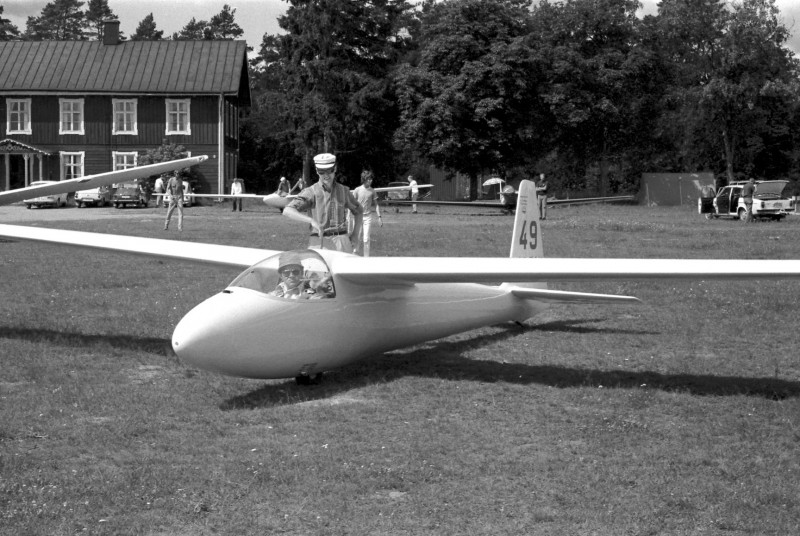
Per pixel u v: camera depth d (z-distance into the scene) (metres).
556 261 9.43
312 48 62.62
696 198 59.75
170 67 60.50
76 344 11.09
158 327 12.24
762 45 56.12
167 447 7.13
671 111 61.31
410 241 24.73
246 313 8.41
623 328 12.36
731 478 6.50
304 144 63.47
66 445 7.18
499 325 12.61
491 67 54.44
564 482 6.41
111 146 59.75
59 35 129.12
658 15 62.78
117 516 5.78
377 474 6.52
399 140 57.41
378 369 9.98
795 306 14.11
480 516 5.83
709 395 8.85
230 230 28.83
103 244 11.96
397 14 66.38
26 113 59.47
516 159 58.44
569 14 60.38
